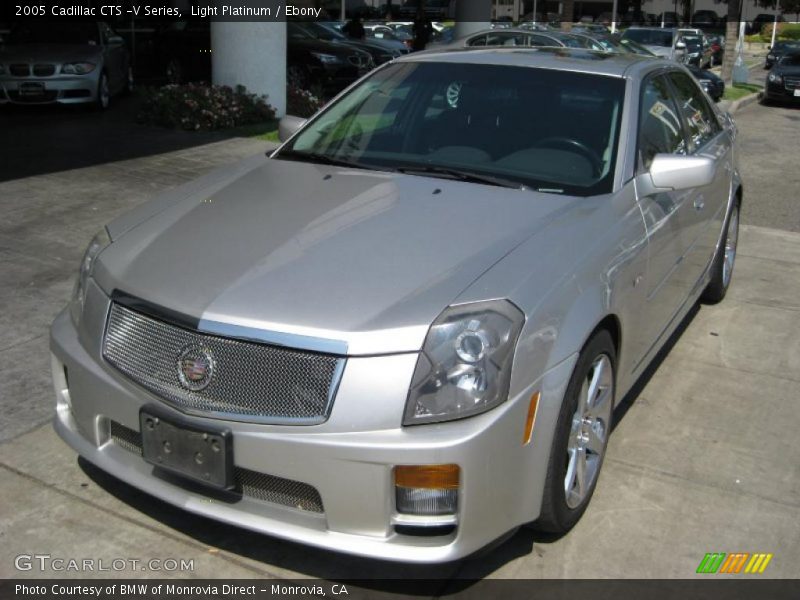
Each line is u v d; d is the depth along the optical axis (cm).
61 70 1249
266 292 296
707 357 524
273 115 1265
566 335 304
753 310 608
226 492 300
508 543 336
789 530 352
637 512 359
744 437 427
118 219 379
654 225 395
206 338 289
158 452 299
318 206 360
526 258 316
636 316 377
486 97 433
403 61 477
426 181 386
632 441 418
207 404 288
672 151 458
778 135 1612
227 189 391
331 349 276
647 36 2338
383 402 273
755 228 846
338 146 435
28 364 466
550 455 304
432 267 307
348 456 273
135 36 1800
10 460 377
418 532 285
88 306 330
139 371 304
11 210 731
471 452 273
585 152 396
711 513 361
